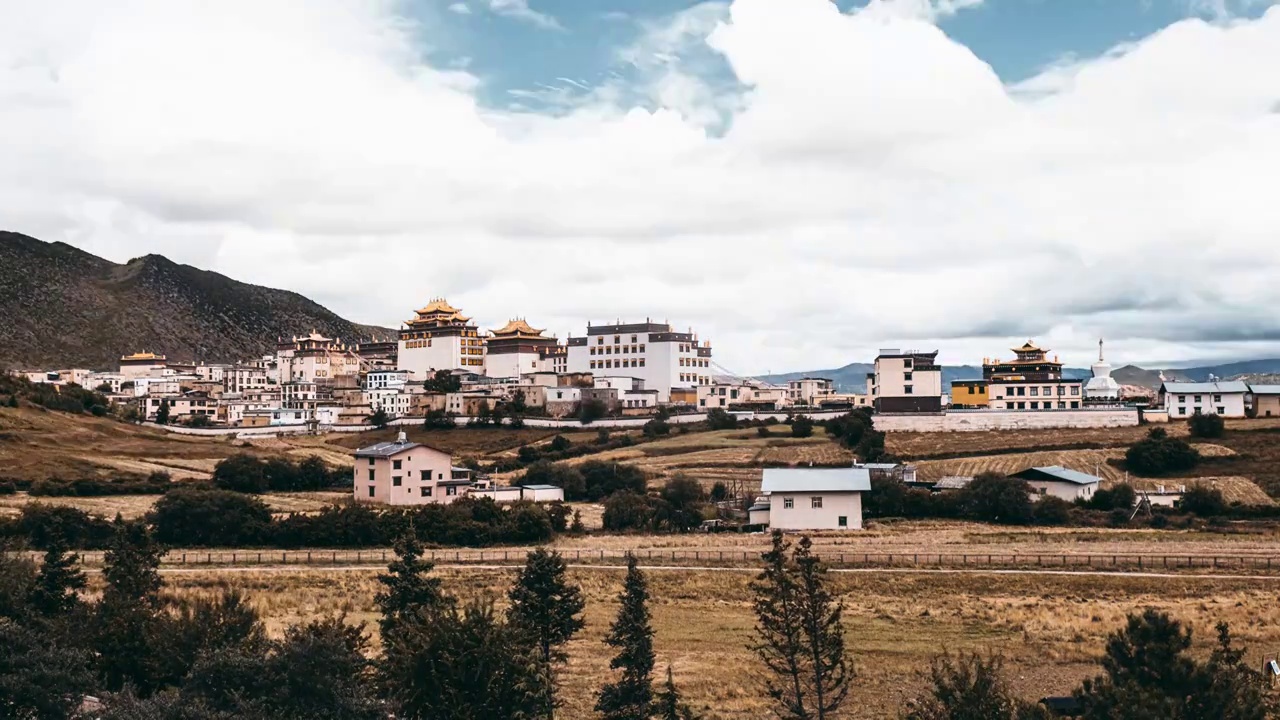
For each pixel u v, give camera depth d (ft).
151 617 218.38
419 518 470.39
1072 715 196.65
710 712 222.69
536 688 187.52
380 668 191.52
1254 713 161.17
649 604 337.93
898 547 431.43
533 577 234.17
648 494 583.58
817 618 209.97
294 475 640.58
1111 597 336.90
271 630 291.79
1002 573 374.63
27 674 169.99
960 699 174.91
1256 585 350.64
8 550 309.42
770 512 496.23
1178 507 515.50
